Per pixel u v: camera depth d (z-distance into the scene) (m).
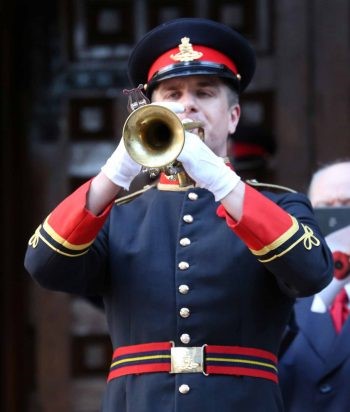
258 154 18.94
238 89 11.46
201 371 10.46
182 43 11.34
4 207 21.55
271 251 10.15
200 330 10.53
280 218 10.21
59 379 21.44
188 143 10.09
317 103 21.23
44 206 21.75
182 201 11.08
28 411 21.44
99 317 21.48
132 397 10.57
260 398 10.52
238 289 10.59
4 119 21.61
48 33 21.92
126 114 21.69
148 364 10.58
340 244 13.32
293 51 21.39
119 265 10.85
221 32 11.48
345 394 13.30
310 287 10.27
